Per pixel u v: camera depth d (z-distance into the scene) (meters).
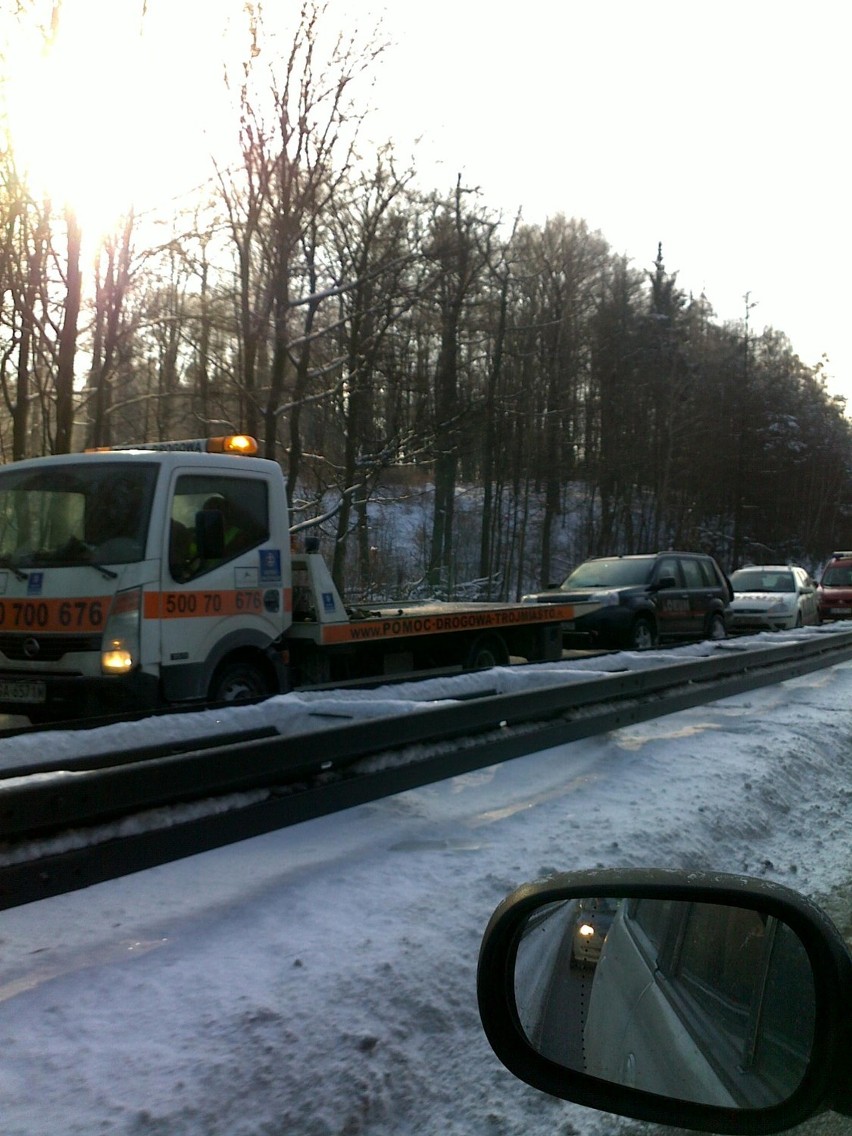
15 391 18.95
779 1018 1.97
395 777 5.31
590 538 51.34
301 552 9.73
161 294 19.23
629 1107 2.13
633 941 2.36
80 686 7.76
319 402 21.39
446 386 25.98
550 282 45.03
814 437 73.94
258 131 17.36
